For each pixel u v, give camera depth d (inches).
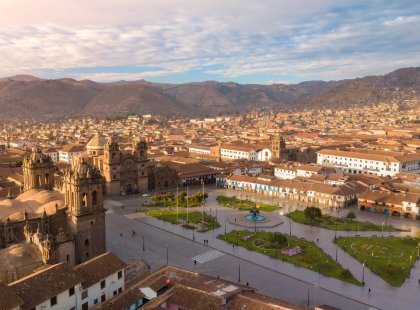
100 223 4121.6
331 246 4749.0
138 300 2923.2
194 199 6865.2
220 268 4138.8
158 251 4611.2
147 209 6441.9
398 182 7455.7
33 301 2576.3
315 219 5797.2
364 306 3356.3
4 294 2463.1
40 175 5000.0
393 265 4153.5
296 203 6855.3
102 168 7504.9
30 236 3457.2
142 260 3885.3
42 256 3272.6
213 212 6269.7
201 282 3011.8
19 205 4227.4
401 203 6023.6
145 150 7815.0
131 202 6924.2
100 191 4092.0
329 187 6825.8
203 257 4439.0
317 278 3895.2
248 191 7819.9
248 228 5452.8
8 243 3671.3
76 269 3034.0
